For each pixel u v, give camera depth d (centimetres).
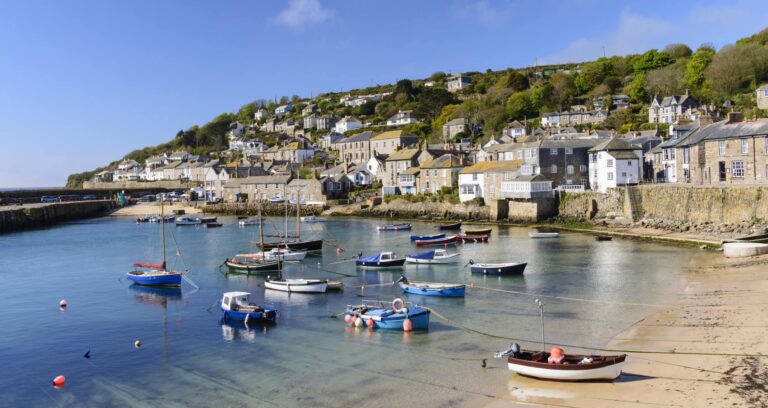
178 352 3562
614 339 3416
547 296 4666
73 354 3584
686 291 4472
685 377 2705
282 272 6194
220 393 2897
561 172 10694
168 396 2891
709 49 19112
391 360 3272
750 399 2394
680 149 9150
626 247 6988
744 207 7188
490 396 2691
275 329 3994
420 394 2761
